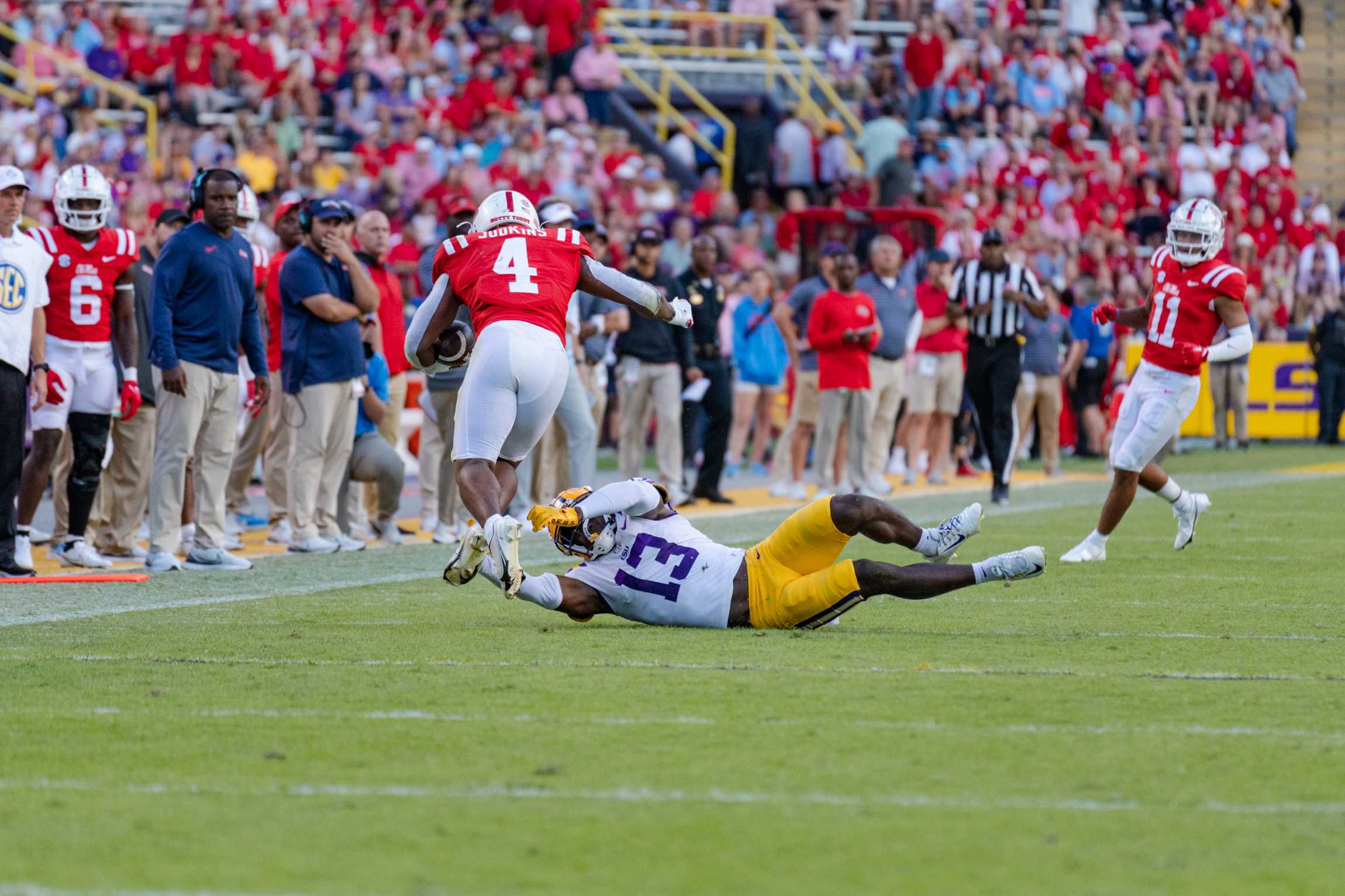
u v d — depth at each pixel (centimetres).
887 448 5747
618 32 10075
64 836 1469
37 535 4231
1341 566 3553
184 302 3528
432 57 9112
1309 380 8806
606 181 8619
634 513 2631
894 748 1777
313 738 1834
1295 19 11856
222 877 1355
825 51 10481
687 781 1644
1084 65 10369
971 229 8319
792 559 2572
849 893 1316
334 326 3909
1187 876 1354
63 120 8300
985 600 3009
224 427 3612
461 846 1438
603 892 1320
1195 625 2700
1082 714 1953
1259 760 1725
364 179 8162
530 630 2636
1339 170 11594
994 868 1376
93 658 2367
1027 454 7856
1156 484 3644
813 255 6806
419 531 4531
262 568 3653
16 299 3272
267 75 8806
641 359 5153
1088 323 7588
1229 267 3447
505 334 2667
